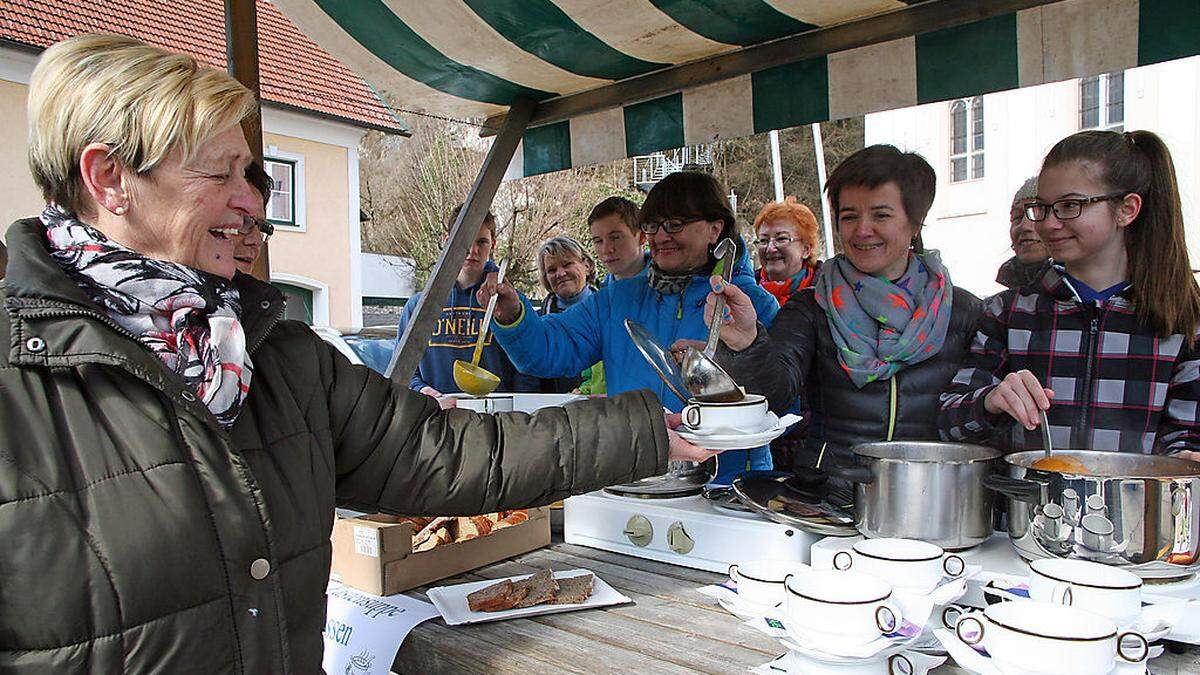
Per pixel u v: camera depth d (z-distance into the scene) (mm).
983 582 1098
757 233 3516
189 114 841
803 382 1752
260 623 853
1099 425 1560
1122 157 1487
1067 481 1065
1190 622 974
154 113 827
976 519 1190
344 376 1116
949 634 917
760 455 2064
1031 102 9719
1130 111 8625
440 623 1198
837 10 1985
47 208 901
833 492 1371
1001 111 10055
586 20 2094
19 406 757
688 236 2150
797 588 945
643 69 2428
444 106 2777
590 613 1216
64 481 753
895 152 1653
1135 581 950
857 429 1713
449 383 3139
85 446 776
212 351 883
